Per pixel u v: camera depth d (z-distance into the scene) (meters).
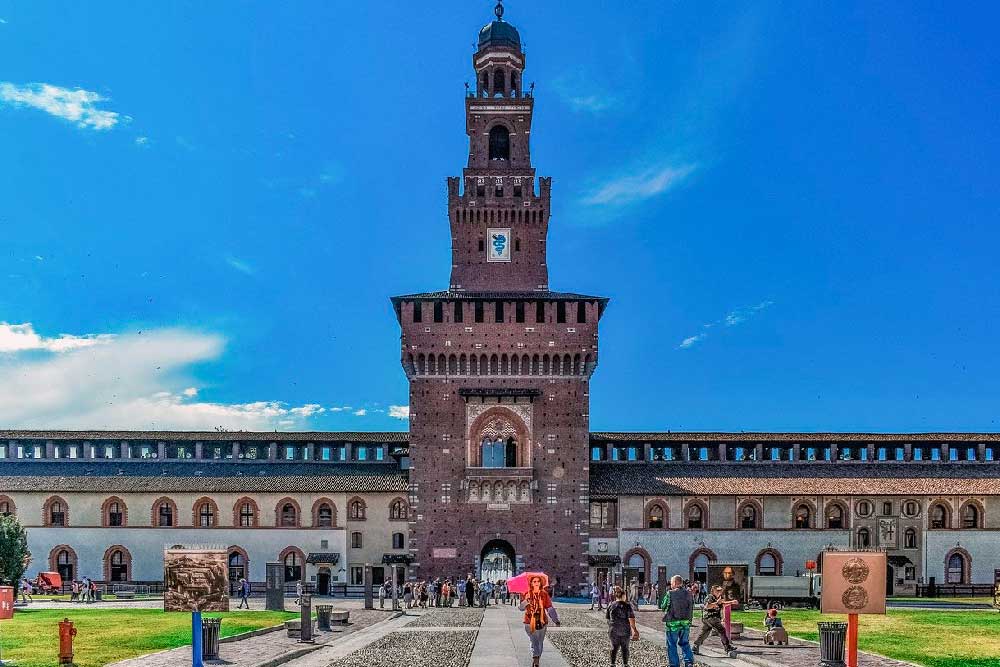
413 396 107.62
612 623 35.97
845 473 112.69
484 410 107.31
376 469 113.25
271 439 114.94
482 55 118.69
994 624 62.28
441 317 108.38
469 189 114.38
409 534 105.56
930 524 109.56
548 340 108.31
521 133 116.44
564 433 107.12
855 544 108.88
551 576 104.62
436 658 43.75
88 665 40.25
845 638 41.03
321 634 57.38
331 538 108.81
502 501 105.69
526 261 113.88
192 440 114.44
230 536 108.81
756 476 111.75
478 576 104.31
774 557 108.31
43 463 113.25
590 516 108.00
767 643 50.81
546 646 49.38
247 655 44.75
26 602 84.06
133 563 107.94
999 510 109.81
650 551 107.50
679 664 35.38
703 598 90.31
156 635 52.22
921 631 57.19
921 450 116.31
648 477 110.94
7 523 92.25
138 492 108.62
